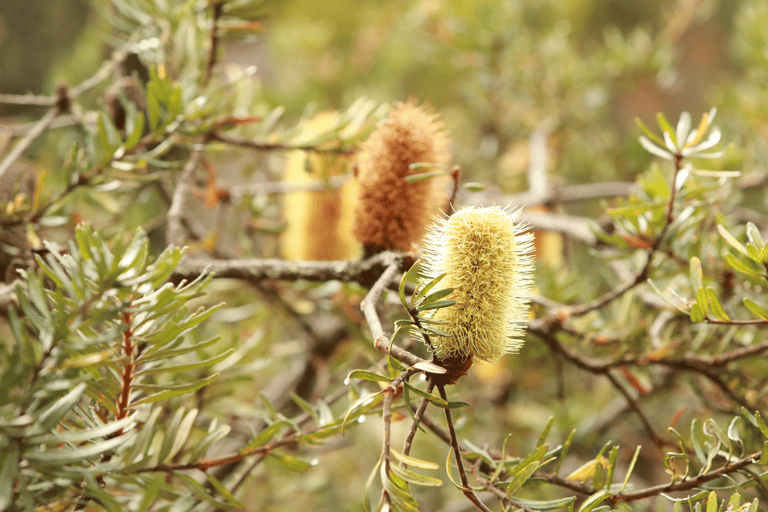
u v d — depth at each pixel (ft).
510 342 3.10
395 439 4.77
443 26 5.45
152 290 3.04
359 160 3.37
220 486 3.11
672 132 3.37
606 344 3.61
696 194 3.44
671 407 5.17
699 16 5.72
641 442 4.88
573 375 5.15
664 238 3.44
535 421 4.77
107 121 3.39
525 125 5.98
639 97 8.25
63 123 3.90
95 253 2.99
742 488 3.16
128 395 3.07
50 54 6.67
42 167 4.61
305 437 3.21
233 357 3.64
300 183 3.72
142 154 3.43
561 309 3.54
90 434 2.96
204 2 3.73
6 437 2.93
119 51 3.83
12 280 3.34
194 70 3.69
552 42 5.71
